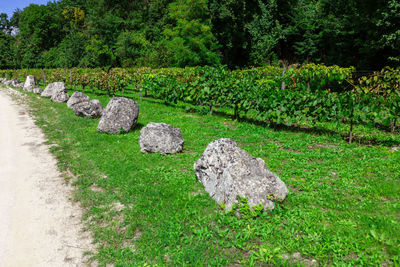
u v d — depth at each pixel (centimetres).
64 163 803
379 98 902
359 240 396
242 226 450
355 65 2898
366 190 550
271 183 511
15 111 1666
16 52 7419
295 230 435
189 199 538
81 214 535
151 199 557
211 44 3841
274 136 991
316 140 946
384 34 2081
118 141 960
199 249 400
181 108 1609
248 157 535
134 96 2184
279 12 4069
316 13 3975
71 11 7650
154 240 431
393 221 433
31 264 402
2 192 632
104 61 5594
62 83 2100
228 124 1212
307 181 615
